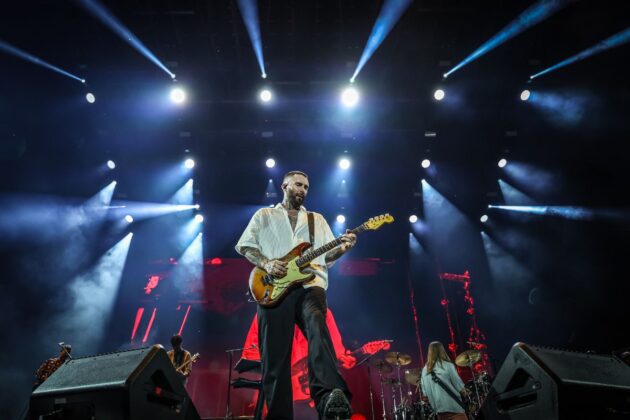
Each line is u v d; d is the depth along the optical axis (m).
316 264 3.70
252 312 14.04
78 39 10.68
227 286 14.13
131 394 2.91
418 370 8.71
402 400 10.20
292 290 3.52
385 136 12.86
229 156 13.20
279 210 3.97
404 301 14.63
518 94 12.07
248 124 12.56
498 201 13.86
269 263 3.52
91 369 3.19
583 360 3.20
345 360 10.36
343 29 10.77
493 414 3.35
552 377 2.92
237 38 10.89
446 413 6.49
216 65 11.49
